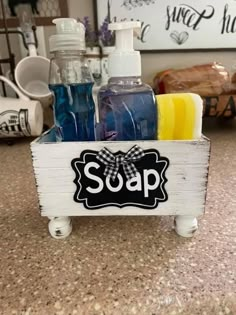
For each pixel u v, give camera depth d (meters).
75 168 0.26
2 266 0.25
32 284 0.23
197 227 0.29
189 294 0.21
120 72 0.27
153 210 0.28
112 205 0.28
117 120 0.27
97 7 0.82
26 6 0.78
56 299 0.21
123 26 0.26
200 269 0.24
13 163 0.54
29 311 0.21
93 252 0.26
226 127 0.77
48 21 0.80
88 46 0.68
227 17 0.84
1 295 0.22
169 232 0.29
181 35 0.86
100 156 0.26
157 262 0.25
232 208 0.34
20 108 0.61
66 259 0.26
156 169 0.26
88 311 0.21
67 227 0.29
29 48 0.72
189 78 0.68
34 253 0.27
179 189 0.27
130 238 0.28
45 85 0.71
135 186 0.27
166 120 0.27
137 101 0.27
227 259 0.25
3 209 0.35
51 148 0.26
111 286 0.22
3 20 0.74
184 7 0.83
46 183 0.27
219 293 0.22
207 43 0.87
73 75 0.27
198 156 0.26
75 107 0.27
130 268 0.24
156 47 0.86
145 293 0.22
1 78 0.65
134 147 0.26
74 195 0.27
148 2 0.82
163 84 0.70
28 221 0.32
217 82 0.68
